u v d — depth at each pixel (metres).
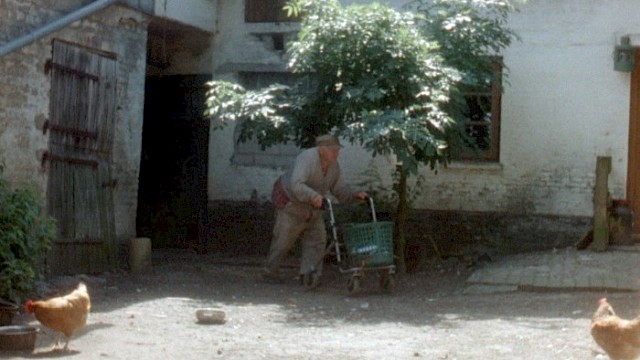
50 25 13.32
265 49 18.11
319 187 14.18
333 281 15.05
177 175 18.81
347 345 10.02
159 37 18.59
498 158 16.80
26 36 12.93
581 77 16.30
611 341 8.17
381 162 17.14
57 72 13.87
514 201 16.66
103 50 14.93
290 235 14.49
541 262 15.23
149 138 18.98
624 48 15.85
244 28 18.22
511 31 15.69
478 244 16.77
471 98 16.91
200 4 17.70
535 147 16.55
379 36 14.27
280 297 13.55
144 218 19.05
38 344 9.75
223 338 10.31
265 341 10.19
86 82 14.54
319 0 14.54
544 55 16.47
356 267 13.66
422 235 16.95
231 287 14.36
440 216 16.94
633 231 16.14
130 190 15.76
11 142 13.05
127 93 15.58
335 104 14.64
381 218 16.62
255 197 18.16
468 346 9.96
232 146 18.33
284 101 15.16
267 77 18.34
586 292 13.45
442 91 14.39
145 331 10.57
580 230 16.34
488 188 16.80
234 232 18.28
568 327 11.01
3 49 12.49
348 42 14.30
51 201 13.77
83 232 14.45
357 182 17.33
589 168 16.30
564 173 16.42
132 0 15.52
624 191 16.14
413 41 14.24
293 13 16.62
